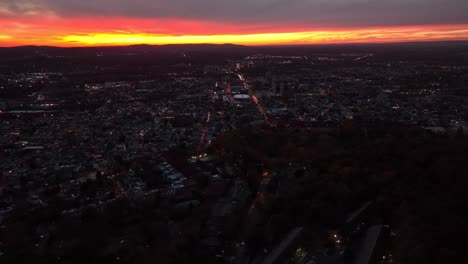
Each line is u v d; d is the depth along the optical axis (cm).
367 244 19075
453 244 17162
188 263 19512
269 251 19988
